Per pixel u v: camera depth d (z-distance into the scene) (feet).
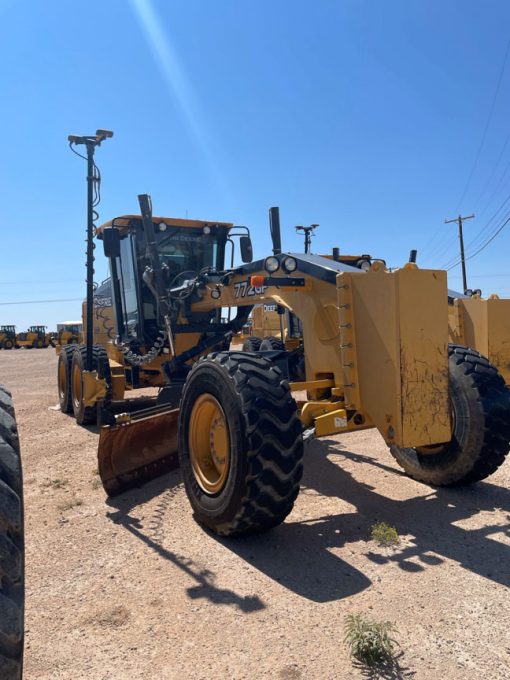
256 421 11.27
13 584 5.59
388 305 11.89
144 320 24.48
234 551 11.71
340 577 10.43
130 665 7.93
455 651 8.10
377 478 16.61
